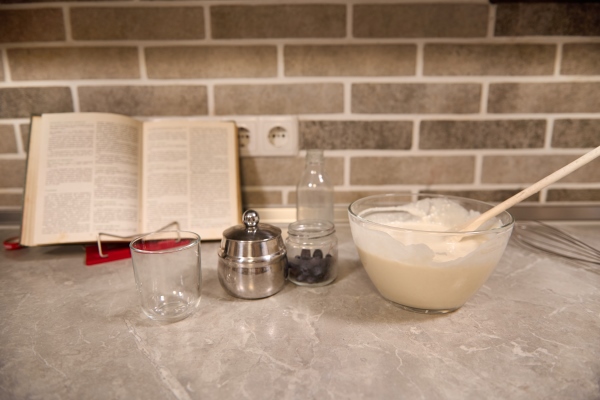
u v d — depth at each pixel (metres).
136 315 0.60
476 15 0.86
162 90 0.90
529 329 0.56
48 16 0.86
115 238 0.80
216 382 0.46
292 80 0.90
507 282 0.69
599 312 0.60
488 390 0.45
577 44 0.88
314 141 0.93
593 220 0.97
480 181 0.96
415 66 0.89
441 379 0.46
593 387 0.45
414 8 0.86
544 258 0.78
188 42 0.88
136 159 0.85
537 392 0.44
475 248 0.53
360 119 0.92
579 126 0.92
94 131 0.83
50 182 0.80
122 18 0.86
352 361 0.49
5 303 0.63
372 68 0.89
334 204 0.97
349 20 0.87
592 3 0.85
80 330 0.56
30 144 0.81
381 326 0.57
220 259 0.65
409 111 0.91
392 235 0.57
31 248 0.85
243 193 0.96
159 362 0.50
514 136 0.93
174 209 0.84
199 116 0.91
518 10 0.86
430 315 0.60
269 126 0.92
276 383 0.46
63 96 0.90
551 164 0.95
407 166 0.95
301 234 0.68
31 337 0.55
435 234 0.54
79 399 0.44
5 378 0.47
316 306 0.62
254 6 0.86
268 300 0.64
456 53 0.88
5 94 0.90
